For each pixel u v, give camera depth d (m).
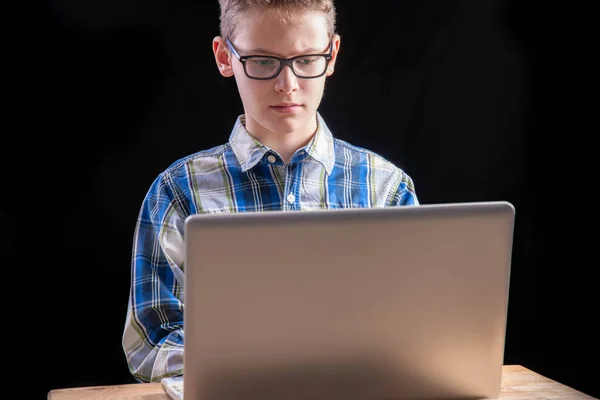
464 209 1.20
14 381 2.55
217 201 1.83
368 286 1.18
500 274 1.24
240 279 1.13
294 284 1.15
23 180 2.48
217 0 2.51
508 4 2.67
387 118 2.66
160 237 1.80
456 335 1.24
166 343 1.59
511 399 1.36
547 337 2.86
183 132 2.55
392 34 2.62
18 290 2.52
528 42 2.70
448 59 2.67
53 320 2.56
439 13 2.64
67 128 2.49
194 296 1.12
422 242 1.19
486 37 2.68
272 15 1.59
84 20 2.46
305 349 1.18
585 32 2.71
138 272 1.79
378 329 1.20
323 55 1.63
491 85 2.71
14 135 2.46
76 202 2.52
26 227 2.50
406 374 1.24
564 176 2.79
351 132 2.64
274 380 1.18
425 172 2.71
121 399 1.33
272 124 1.66
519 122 2.74
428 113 2.68
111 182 2.54
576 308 2.85
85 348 2.59
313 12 1.61
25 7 2.42
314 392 1.21
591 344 2.86
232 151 1.86
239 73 1.67
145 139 2.54
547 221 2.80
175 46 2.51
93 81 2.48
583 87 2.75
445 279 1.21
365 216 1.16
